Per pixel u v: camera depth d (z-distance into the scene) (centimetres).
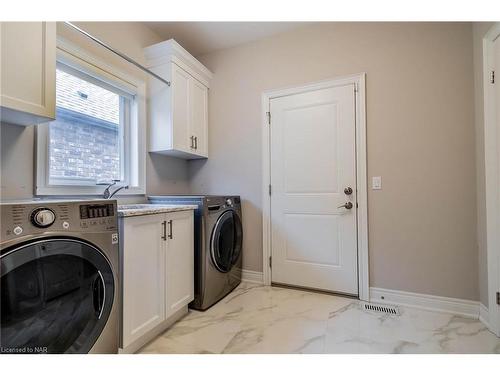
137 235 144
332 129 229
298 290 237
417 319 179
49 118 128
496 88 161
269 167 256
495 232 162
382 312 191
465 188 186
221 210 223
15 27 114
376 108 213
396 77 206
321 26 234
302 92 241
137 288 142
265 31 248
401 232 204
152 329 157
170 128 228
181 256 181
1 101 108
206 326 172
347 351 142
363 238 215
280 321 179
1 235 82
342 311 193
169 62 228
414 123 200
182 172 288
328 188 230
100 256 114
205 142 279
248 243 264
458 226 188
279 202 250
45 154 156
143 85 232
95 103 198
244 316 187
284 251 247
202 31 247
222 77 280
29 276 91
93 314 112
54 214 97
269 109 256
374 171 212
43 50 125
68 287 103
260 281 256
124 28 214
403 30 205
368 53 216
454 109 189
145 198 232
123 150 222
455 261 188
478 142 179
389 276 207
